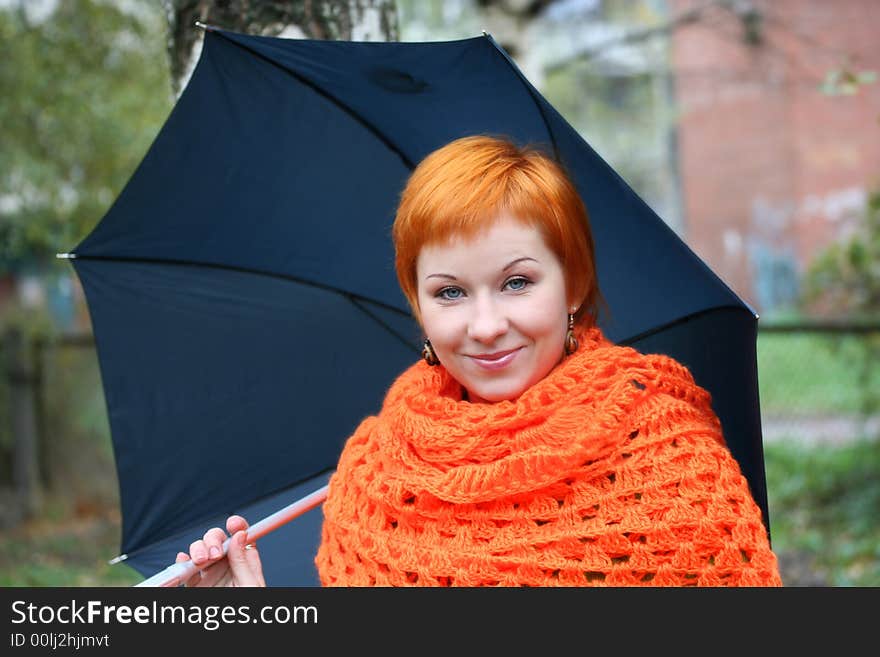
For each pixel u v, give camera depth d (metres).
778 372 12.50
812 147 19.45
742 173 19.67
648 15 16.78
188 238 3.44
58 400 10.68
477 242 2.37
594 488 2.37
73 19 9.52
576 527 2.34
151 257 3.49
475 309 2.40
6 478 10.64
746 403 2.76
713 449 2.40
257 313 3.59
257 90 3.05
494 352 2.42
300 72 2.99
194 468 3.57
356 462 2.81
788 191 19.59
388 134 3.19
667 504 2.31
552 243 2.41
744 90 19.38
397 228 2.52
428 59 2.76
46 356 10.69
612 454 2.38
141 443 3.55
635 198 2.57
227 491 3.58
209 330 3.57
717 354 2.91
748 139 19.59
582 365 2.45
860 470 10.04
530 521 2.38
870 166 19.23
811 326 9.84
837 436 11.20
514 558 2.36
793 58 12.25
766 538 2.34
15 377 10.52
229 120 3.10
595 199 2.79
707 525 2.29
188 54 3.95
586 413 2.39
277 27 3.87
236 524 2.94
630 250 2.88
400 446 2.60
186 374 3.56
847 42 15.74
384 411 2.77
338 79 2.98
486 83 2.79
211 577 2.96
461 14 14.51
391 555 2.53
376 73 2.90
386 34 4.05
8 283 12.12
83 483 10.64
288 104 3.11
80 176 9.88
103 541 9.48
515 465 2.37
